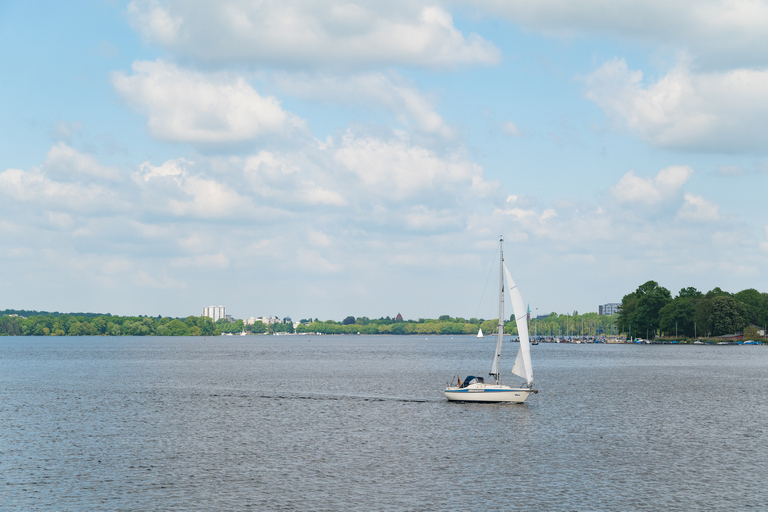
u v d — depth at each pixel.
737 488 53.75
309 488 53.56
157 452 65.88
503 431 77.00
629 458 63.62
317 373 165.50
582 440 71.88
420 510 48.44
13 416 88.38
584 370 170.12
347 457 63.84
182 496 51.44
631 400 104.62
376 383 136.25
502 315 99.44
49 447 68.06
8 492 52.28
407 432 76.38
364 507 49.03
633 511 48.28
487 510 48.44
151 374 161.50
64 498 50.88
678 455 64.81
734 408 96.00
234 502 50.03
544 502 50.22
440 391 119.56
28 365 198.88
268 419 86.00
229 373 165.25
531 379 98.06
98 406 98.62
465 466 60.53
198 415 89.62
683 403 101.12
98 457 63.69
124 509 48.44
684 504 49.78
